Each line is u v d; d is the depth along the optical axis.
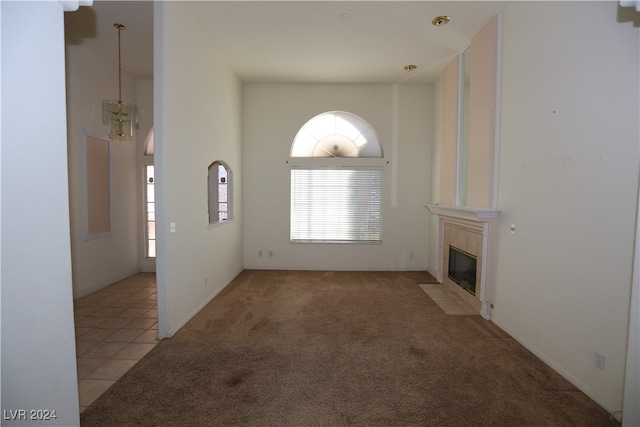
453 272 5.00
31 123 0.98
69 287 1.12
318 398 2.36
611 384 2.18
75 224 4.61
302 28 4.05
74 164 4.59
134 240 5.98
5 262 0.91
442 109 5.33
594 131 2.31
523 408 2.24
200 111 4.08
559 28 2.66
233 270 5.67
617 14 2.13
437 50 4.64
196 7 3.61
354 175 6.29
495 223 3.69
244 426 2.07
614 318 2.16
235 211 5.77
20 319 0.96
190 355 2.97
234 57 4.94
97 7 3.64
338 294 4.81
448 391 2.44
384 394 2.40
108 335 3.39
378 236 6.37
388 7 3.57
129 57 5.04
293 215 6.36
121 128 3.97
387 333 3.46
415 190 6.25
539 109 2.92
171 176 3.34
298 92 6.18
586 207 2.38
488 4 3.44
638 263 1.39
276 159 6.26
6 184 0.91
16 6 0.93
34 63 0.98
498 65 3.62
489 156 3.68
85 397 2.34
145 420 2.11
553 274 2.73
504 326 3.51
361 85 6.16
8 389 0.94
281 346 3.15
